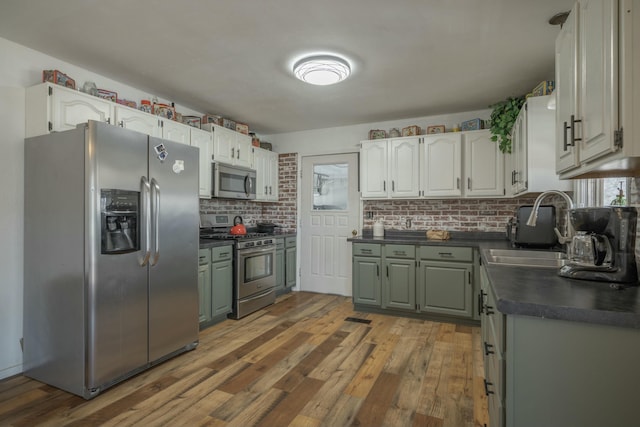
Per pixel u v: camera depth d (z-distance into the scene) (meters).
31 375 2.33
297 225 4.94
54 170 2.21
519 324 1.08
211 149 3.69
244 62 2.66
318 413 1.93
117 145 2.20
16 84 2.38
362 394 2.12
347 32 2.22
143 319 2.37
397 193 4.00
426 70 2.80
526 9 1.97
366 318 3.65
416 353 2.73
